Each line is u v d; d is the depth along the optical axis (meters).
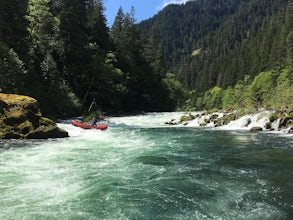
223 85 103.56
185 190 9.34
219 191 9.28
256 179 10.53
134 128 27.00
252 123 26.98
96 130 24.23
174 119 35.31
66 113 35.97
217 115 31.80
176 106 80.31
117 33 66.75
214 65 123.38
